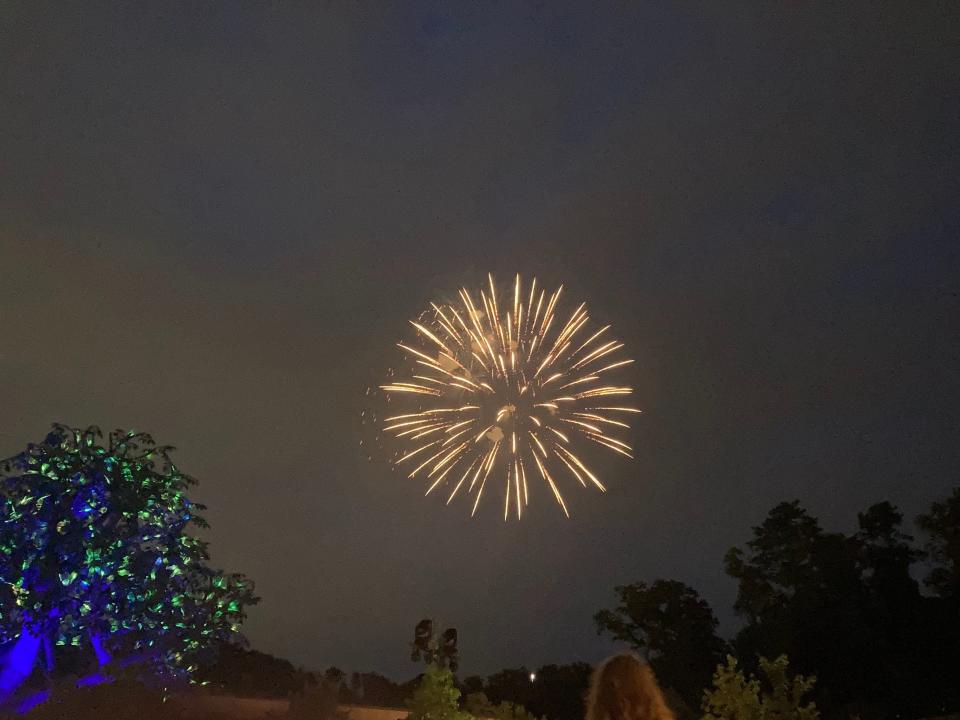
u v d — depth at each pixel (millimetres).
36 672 14891
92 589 14453
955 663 29844
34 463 14766
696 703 30266
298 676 22828
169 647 15047
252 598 16109
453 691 16703
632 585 33062
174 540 15312
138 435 15875
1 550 14102
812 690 28656
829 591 31422
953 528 31719
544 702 31062
